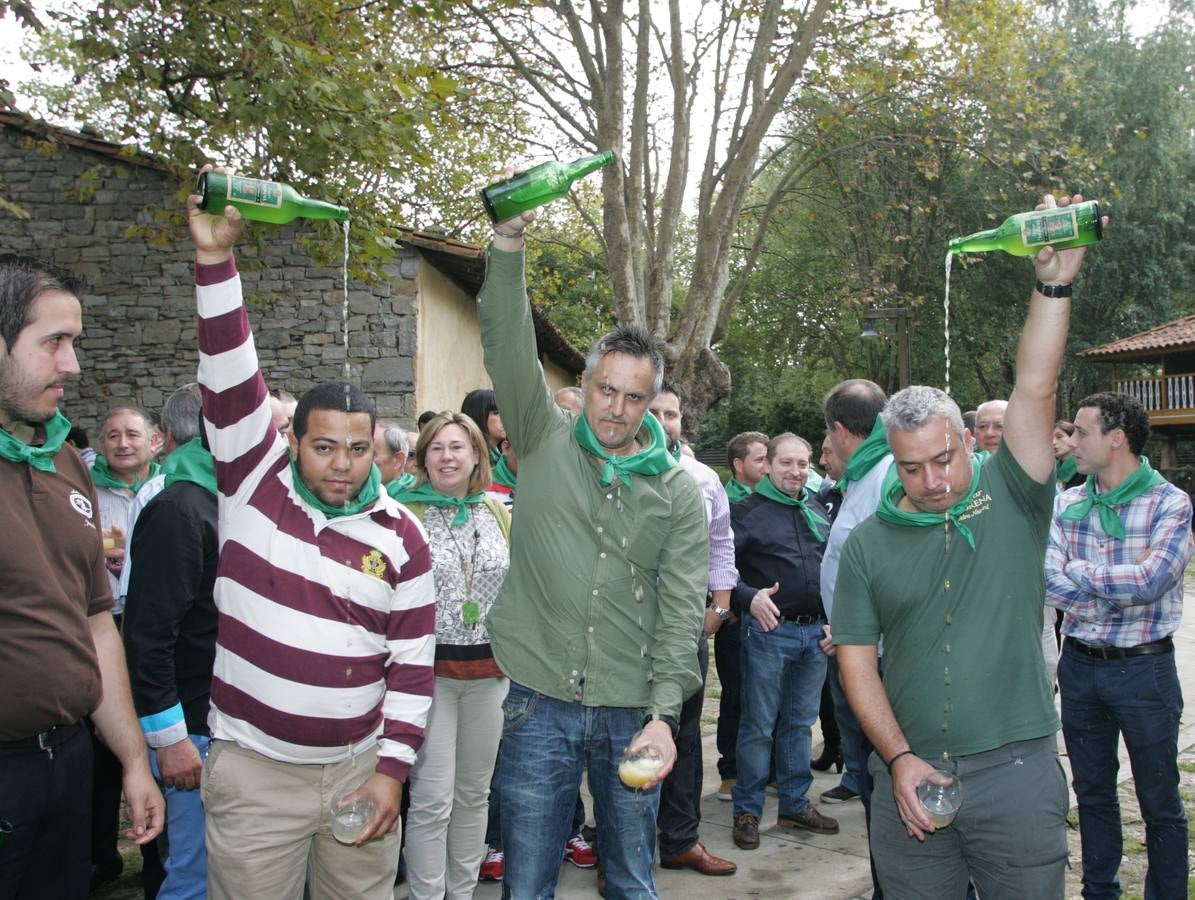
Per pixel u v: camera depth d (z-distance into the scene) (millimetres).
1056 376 2434
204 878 3174
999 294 25734
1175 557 3436
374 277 9094
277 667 2473
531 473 2793
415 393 11961
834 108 15680
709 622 4391
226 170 2336
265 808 2506
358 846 2568
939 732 2541
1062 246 2338
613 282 12578
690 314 13578
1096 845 3711
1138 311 27188
